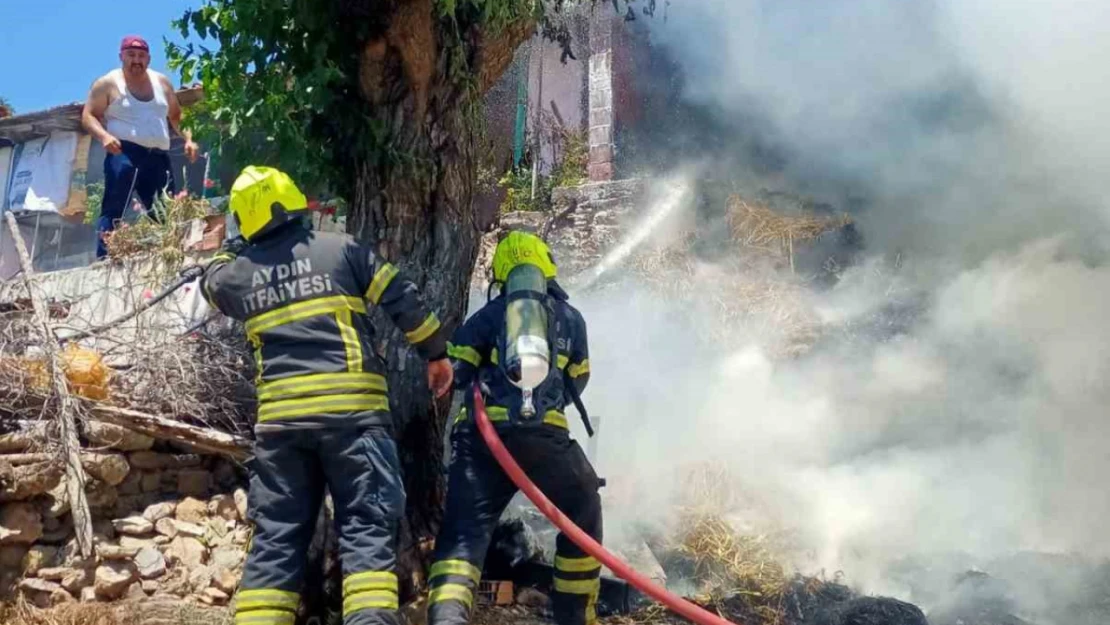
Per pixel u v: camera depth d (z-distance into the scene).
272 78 4.67
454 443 3.66
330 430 3.19
